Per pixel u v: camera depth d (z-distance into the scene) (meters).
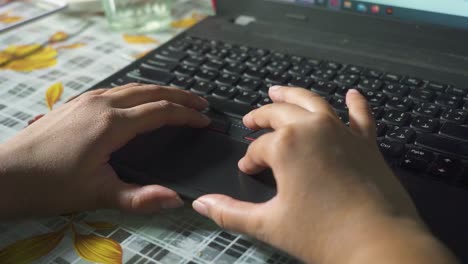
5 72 0.67
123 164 0.46
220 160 0.46
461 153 0.44
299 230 0.34
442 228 0.38
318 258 0.34
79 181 0.42
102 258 0.40
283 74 0.57
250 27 0.68
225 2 0.71
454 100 0.50
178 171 0.45
